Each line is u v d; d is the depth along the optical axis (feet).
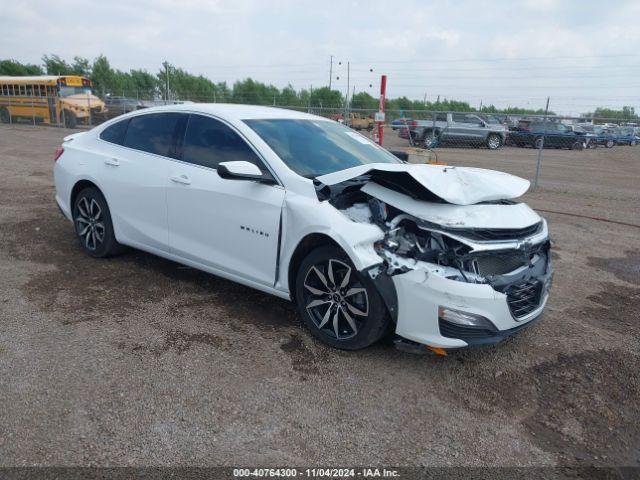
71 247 18.35
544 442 9.23
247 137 13.30
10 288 14.44
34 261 16.74
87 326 12.46
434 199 11.45
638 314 14.90
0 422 8.98
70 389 9.95
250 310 13.74
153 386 10.19
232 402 9.84
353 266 11.07
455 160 58.08
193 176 13.89
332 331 11.94
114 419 9.21
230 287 15.23
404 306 10.60
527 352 12.35
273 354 11.59
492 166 53.26
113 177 15.88
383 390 10.48
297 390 10.32
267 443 8.84
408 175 11.38
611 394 10.79
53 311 13.16
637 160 67.21
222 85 182.39
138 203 15.31
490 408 10.14
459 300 10.23
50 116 90.53
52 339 11.76
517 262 11.16
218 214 13.32
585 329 13.73
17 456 8.25
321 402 9.99
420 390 10.57
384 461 8.57
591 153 76.02
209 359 11.25
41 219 22.04
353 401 10.08
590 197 35.70
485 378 11.16
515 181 13.28
